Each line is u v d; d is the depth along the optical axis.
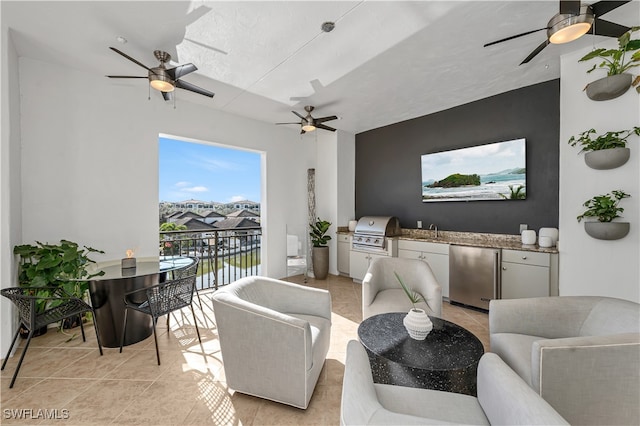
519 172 3.32
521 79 3.11
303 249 5.25
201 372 2.00
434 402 1.10
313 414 1.57
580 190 2.48
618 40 2.16
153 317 2.11
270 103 3.80
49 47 2.49
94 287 2.31
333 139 5.12
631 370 1.12
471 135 3.77
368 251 4.38
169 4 1.94
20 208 2.54
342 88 3.34
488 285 3.09
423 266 2.62
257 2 1.92
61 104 2.84
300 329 1.50
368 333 1.73
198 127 3.86
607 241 2.35
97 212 3.07
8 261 2.17
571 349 1.13
